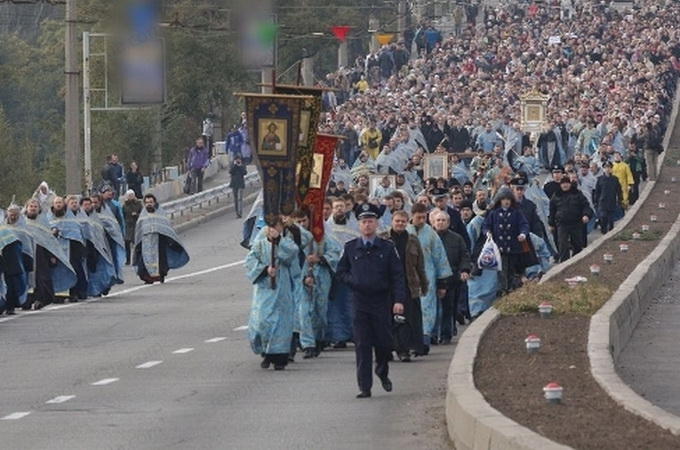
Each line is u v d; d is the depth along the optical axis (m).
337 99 115.12
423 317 34.47
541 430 20.25
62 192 94.19
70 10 63.44
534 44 125.31
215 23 69.81
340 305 35.25
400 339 32.62
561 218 54.12
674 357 32.78
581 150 89.31
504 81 113.75
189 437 24.14
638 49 121.06
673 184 85.00
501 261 39.44
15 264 44.41
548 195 57.84
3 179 96.75
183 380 30.44
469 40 127.69
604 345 28.61
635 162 80.50
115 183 80.00
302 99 32.38
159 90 65.25
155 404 27.42
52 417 26.27
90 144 82.44
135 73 65.00
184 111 98.50
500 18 139.00
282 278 31.72
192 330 39.56
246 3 67.19
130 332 39.38
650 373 30.45
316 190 34.53
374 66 122.56
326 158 34.50
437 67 120.31
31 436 24.48
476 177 65.62
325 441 23.59
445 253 35.12
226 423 25.31
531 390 23.75
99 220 50.25
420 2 146.62
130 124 92.38
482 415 21.05
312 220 34.53
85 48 75.38
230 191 92.62
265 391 28.83
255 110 32.44
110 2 64.50
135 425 25.30
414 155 72.00
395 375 30.59
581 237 54.28
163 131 97.50
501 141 88.12
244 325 40.47
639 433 20.06
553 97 103.94
